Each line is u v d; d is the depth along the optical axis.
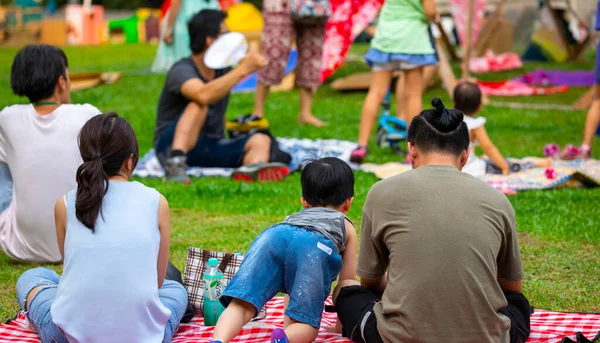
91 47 34.19
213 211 8.29
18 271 6.45
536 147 11.73
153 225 4.55
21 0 36.66
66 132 6.34
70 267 4.40
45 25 36.41
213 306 5.12
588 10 25.56
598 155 11.03
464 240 4.23
